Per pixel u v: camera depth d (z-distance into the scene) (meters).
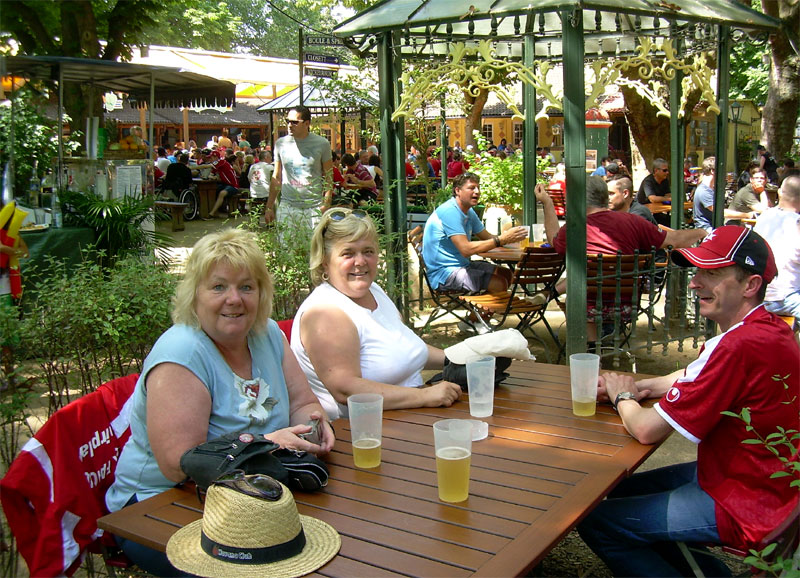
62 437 2.51
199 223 17.20
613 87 18.38
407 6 6.23
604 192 5.88
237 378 2.59
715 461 2.53
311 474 2.29
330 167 7.75
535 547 1.93
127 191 10.30
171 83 12.03
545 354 6.70
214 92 12.57
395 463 2.55
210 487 1.95
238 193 18.47
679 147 7.96
